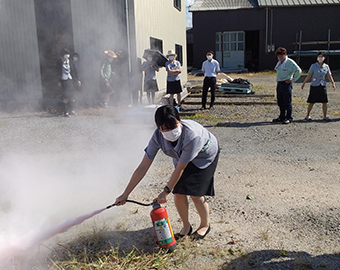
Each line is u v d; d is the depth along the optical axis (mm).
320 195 4246
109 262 2916
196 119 9102
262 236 3338
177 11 16297
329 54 25078
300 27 26203
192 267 2889
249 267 2879
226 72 26578
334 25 25906
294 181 4719
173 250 3084
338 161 5543
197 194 3068
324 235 3354
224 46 27422
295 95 13766
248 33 28188
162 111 2750
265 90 15188
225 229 3469
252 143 6707
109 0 10367
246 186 4559
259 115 9594
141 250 3127
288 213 3785
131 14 10453
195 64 27781
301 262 2906
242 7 26281
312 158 5723
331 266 2875
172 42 15430
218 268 2873
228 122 8664
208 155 3061
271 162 5547
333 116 9188
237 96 12992
